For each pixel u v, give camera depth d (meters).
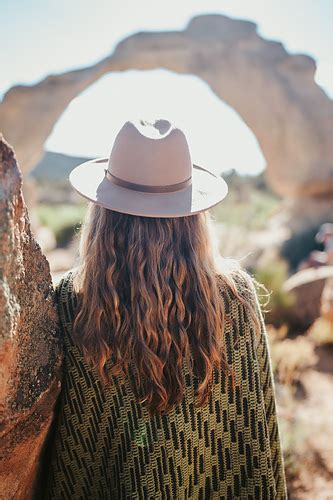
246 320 1.46
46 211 21.70
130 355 1.34
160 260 1.32
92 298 1.33
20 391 1.20
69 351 1.40
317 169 15.89
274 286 7.18
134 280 1.31
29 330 1.23
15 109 17.86
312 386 4.97
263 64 17.45
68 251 14.84
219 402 1.45
